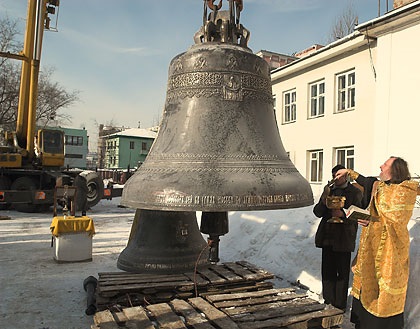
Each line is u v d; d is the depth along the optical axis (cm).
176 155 261
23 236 905
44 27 1327
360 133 1380
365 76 1361
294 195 250
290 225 661
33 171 1358
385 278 298
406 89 1150
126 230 1006
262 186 240
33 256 706
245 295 371
